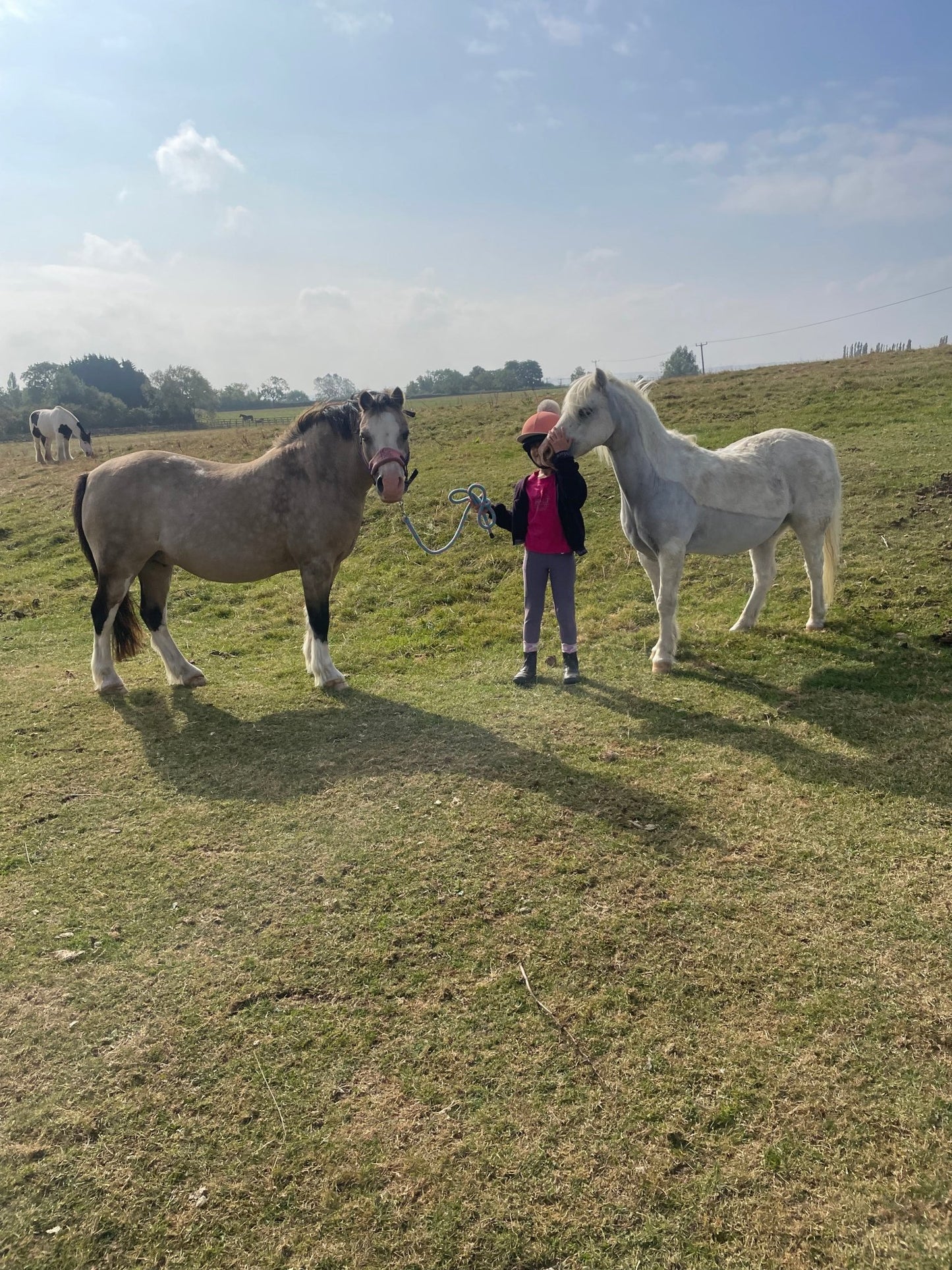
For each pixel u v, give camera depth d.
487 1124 2.02
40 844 3.54
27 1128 2.09
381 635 6.85
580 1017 2.35
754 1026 2.27
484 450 13.30
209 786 4.05
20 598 8.54
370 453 4.79
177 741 4.66
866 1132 1.93
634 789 3.70
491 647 6.26
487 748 4.27
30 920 2.99
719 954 2.57
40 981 2.65
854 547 7.02
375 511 10.30
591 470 10.34
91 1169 1.97
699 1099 2.05
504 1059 2.21
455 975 2.56
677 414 13.59
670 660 5.24
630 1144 1.94
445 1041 2.29
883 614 5.74
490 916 2.84
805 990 2.39
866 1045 2.18
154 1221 1.83
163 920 2.96
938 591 5.94
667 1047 2.21
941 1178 1.80
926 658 4.97
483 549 8.63
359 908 2.95
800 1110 2.00
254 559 5.25
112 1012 2.49
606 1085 2.11
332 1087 2.16
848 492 8.23
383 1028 2.36
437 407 22.50
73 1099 2.17
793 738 4.11
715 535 5.19
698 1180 1.84
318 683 5.50
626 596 6.94
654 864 3.09
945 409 11.58
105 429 52.97
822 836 3.20
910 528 7.20
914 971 2.43
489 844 3.31
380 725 4.73
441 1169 1.90
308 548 5.19
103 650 5.49
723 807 3.48
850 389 13.80
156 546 5.21
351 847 3.38
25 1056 2.34
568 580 5.05
